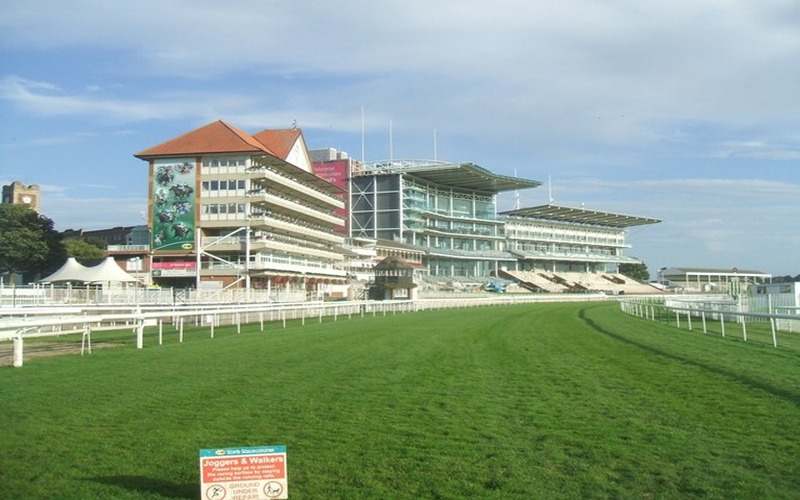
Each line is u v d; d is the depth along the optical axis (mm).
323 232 89375
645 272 174625
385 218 117625
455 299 71938
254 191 73875
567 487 6660
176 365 16047
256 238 72938
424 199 126250
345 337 25344
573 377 14148
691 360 16844
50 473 7098
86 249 80000
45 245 71188
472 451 7965
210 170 75312
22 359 16141
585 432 8914
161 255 75000
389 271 76125
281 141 86938
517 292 121500
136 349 20266
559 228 153125
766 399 11164
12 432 8867
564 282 137625
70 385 12727
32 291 37406
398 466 7355
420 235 123625
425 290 95438
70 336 27234
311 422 9523
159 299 43531
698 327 32031
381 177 118062
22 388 12328
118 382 13180
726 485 6684
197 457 7680
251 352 19312
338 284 93438
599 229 162375
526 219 145500
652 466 7324
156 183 75750
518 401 11227
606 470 7207
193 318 37844
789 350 19375
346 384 13094
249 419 9711
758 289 47281
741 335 26500
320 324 35125
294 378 13922
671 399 11352
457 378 14000
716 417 9812
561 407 10680
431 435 8758
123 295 41969
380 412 10258
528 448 8102
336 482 6820
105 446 8156
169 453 7855
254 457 5773
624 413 10180
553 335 26750
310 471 7180
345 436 8695
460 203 137500
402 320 39938
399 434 8820
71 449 8039
